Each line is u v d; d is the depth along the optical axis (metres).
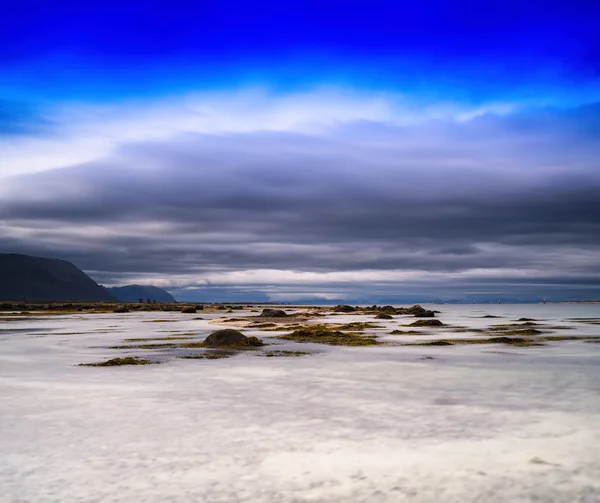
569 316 97.94
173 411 13.98
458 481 8.88
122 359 24.78
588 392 16.72
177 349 31.33
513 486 8.65
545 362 24.62
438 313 121.62
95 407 14.51
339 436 11.49
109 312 118.50
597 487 8.58
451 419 13.03
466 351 29.92
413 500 8.13
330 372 21.34
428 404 14.87
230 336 33.50
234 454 10.27
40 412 13.88
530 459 9.95
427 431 11.90
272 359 26.08
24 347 32.94
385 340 37.97
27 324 62.88
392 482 8.85
